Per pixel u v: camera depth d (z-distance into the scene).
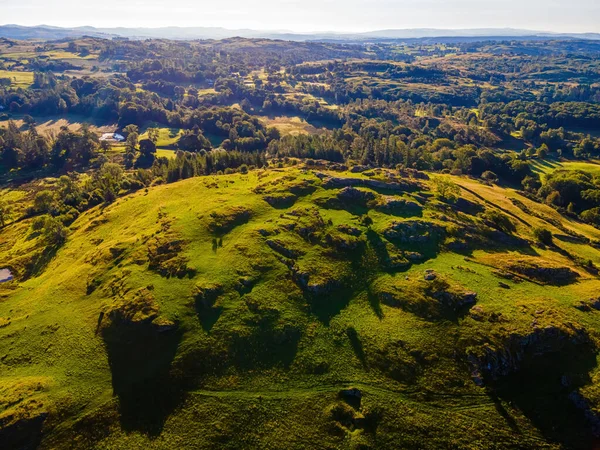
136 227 88.06
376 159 171.12
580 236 103.38
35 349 58.47
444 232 80.62
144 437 45.97
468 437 44.44
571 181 142.50
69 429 46.84
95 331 59.44
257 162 152.25
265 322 58.12
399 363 52.50
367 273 68.62
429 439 44.56
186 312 59.03
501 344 52.50
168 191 109.75
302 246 73.38
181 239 75.44
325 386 50.84
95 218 105.44
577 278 71.25
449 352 53.28
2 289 80.44
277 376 52.19
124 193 128.88
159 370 52.09
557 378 49.25
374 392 49.59
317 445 44.78
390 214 85.75
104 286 68.88
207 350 54.03
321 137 191.50
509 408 47.06
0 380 53.56
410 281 65.38
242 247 71.88
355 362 53.53
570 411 46.06
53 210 122.75
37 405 48.47
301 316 59.94
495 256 75.56
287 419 47.22
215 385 50.81
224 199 92.12
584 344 52.88
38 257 94.50
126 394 50.00
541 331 53.47
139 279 66.69
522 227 99.00
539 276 69.75
